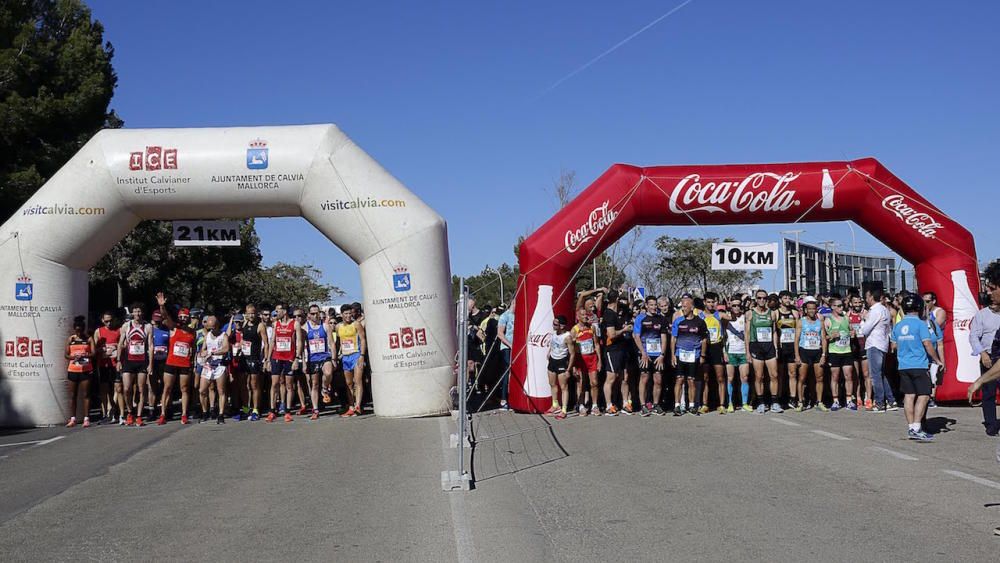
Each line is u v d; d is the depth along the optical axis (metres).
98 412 15.34
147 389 14.16
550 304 13.48
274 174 13.04
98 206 13.18
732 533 6.31
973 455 9.41
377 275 13.23
